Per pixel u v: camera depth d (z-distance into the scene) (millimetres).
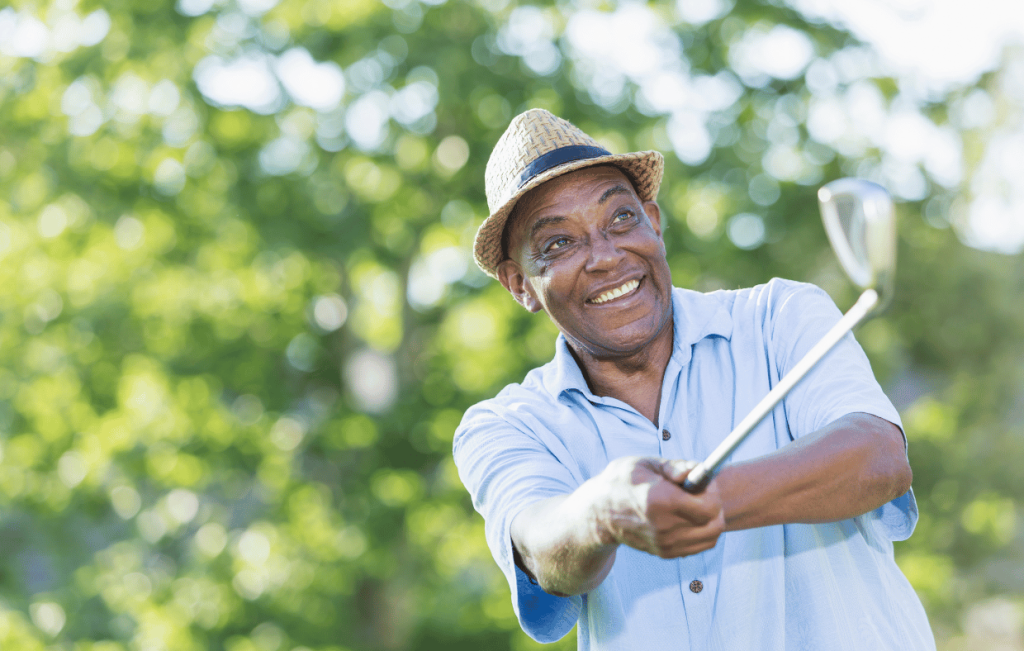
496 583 10961
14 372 10406
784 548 1777
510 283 2238
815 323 1856
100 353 10367
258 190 10000
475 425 1999
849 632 1718
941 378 12922
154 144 10117
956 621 11867
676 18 10547
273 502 10828
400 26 10031
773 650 1732
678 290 2072
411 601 11078
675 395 1954
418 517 10781
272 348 10820
